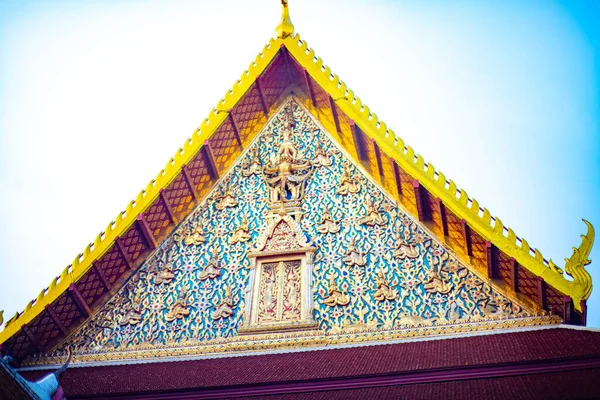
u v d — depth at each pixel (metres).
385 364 12.32
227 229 16.34
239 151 17.81
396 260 14.90
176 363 13.96
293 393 12.05
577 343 11.99
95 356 14.65
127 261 15.89
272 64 17.98
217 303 15.05
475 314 13.77
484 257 14.17
